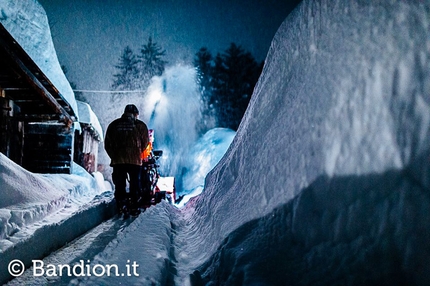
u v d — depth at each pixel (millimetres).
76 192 7516
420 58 1424
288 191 2105
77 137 14070
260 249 2014
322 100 2062
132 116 5156
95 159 17312
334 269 1514
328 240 1633
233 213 2871
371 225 1411
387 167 1411
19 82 6996
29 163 9664
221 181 4035
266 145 2838
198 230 3799
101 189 14250
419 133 1316
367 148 1552
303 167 2023
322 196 1754
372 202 1440
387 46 1640
